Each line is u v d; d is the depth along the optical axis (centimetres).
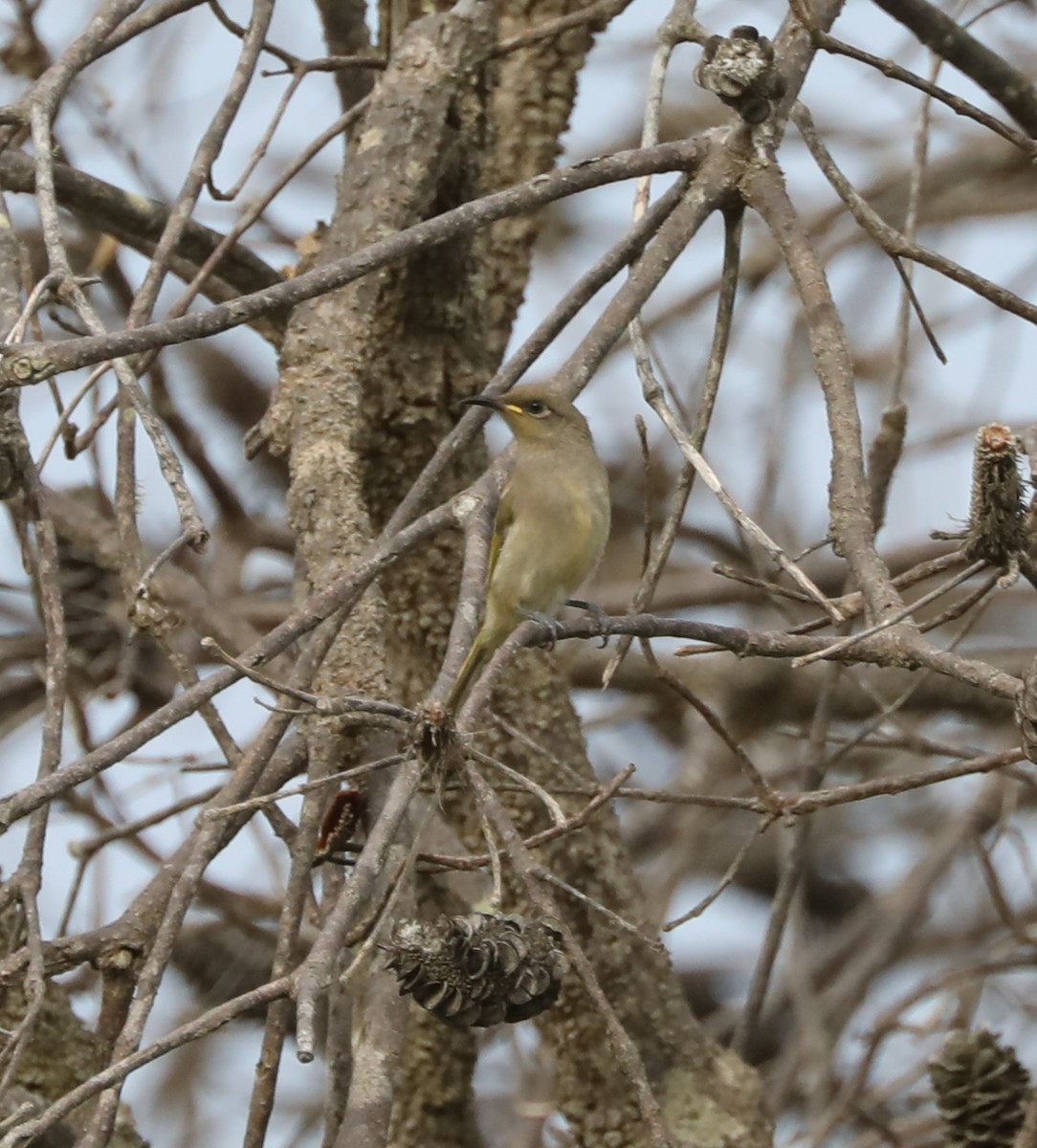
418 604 1193
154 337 762
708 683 1642
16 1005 996
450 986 657
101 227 1298
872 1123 1298
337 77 1412
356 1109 726
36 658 1609
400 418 1173
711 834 1775
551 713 1204
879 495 1188
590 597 1697
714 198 980
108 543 1484
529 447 1171
